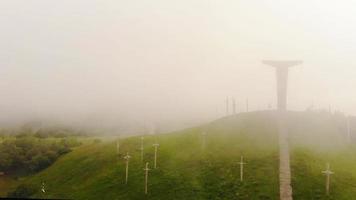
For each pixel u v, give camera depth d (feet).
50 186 316.40
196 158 290.76
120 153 325.62
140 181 273.13
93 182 292.61
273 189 241.14
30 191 320.91
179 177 269.23
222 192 246.47
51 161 383.86
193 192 250.16
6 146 417.90
